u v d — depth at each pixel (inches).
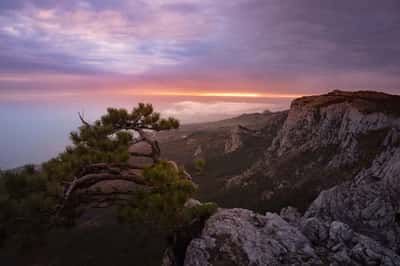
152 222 431.2
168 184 458.6
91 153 454.0
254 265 432.1
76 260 1412.4
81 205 470.3
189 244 494.3
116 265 1254.9
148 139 526.3
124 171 485.7
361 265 460.4
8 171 379.6
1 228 344.8
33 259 1208.8
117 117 522.0
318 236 530.0
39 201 350.0
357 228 1296.8
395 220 1266.0
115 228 1818.4
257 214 563.5
